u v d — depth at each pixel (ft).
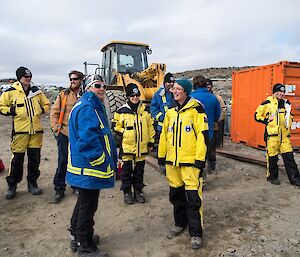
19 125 15.30
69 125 9.93
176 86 11.04
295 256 10.36
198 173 11.02
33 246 11.21
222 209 14.37
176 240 11.55
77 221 10.19
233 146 31.12
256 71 29.89
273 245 11.03
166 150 11.75
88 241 10.24
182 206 11.76
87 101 9.71
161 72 28.96
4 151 27.25
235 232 12.05
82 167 9.66
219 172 20.65
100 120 10.09
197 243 10.87
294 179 17.89
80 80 15.31
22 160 15.78
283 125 17.95
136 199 15.34
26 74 15.12
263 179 19.13
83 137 9.23
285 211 14.10
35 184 16.55
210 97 15.57
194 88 15.96
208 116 15.52
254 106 30.25
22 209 14.48
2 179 18.94
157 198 15.87
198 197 10.93
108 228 12.60
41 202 15.33
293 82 27.25
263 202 15.25
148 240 11.59
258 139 29.53
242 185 17.94
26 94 15.52
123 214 13.94
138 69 32.86
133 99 15.12
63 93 15.49
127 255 10.59
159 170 20.54
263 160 22.20
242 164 22.85
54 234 12.09
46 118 53.21
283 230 12.19
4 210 14.39
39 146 16.21
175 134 11.13
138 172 15.25
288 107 18.08
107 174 9.86
